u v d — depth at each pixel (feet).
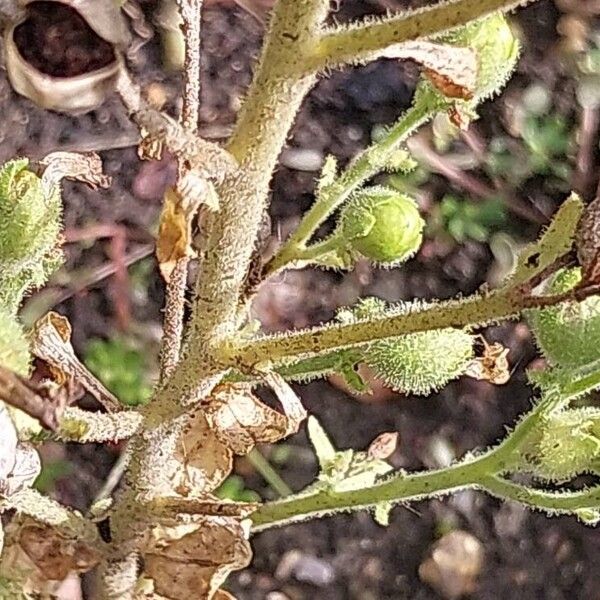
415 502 0.53
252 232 0.22
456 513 0.53
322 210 0.26
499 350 0.28
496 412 0.54
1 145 0.54
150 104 0.21
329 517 0.52
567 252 0.19
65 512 0.27
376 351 0.28
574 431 0.26
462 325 0.20
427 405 0.54
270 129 0.20
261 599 0.51
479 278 0.55
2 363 0.21
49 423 0.19
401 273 0.55
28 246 0.26
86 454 0.50
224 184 0.21
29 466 0.23
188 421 0.27
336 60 0.19
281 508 0.28
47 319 0.25
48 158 0.26
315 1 0.19
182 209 0.19
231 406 0.27
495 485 0.27
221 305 0.23
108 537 0.28
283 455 0.52
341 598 0.51
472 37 0.25
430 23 0.18
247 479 0.51
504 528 0.53
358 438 0.53
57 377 0.25
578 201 0.19
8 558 0.27
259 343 0.23
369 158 0.26
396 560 0.52
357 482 0.30
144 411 0.25
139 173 0.55
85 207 0.54
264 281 0.24
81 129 0.55
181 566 0.27
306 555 0.52
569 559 0.53
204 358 0.24
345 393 0.53
